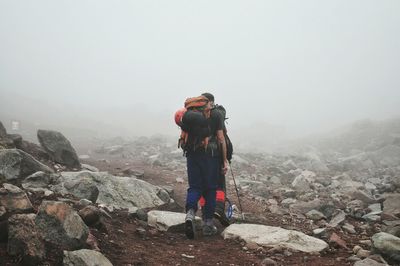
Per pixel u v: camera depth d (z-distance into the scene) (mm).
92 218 4008
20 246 3006
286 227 5406
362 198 7465
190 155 4656
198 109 4637
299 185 8492
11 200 3779
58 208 3430
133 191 5711
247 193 7582
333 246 4504
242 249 4219
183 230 4695
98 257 3209
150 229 4625
